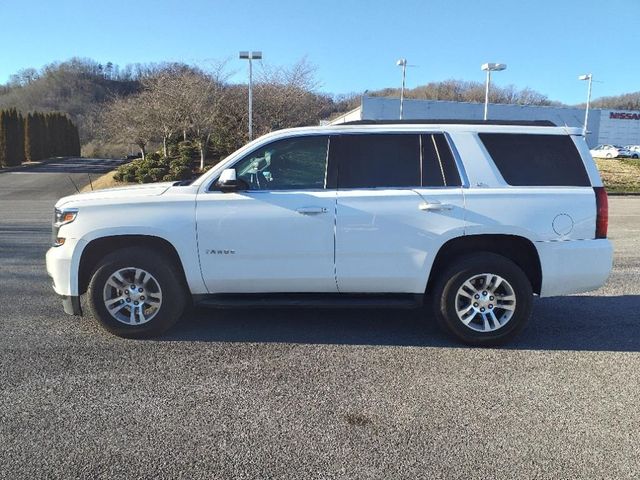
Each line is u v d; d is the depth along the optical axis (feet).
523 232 14.62
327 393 12.10
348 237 14.66
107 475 8.98
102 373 13.11
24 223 44.50
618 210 57.00
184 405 11.48
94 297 15.14
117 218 14.75
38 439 10.08
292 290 15.15
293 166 15.16
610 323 17.53
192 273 14.97
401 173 15.02
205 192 14.97
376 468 9.22
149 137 114.83
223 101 107.96
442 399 11.85
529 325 17.29
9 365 13.56
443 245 14.90
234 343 15.28
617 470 9.21
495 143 15.16
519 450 9.81
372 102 183.11
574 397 12.02
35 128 186.19
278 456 9.58
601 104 327.26
